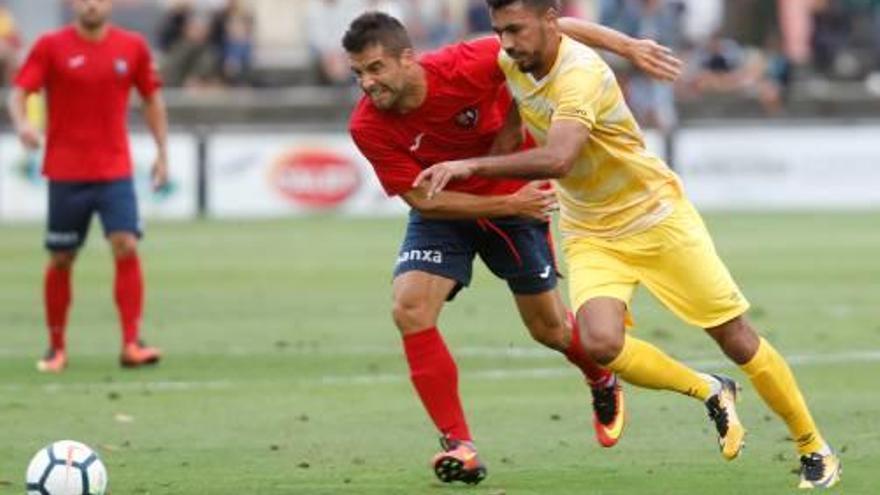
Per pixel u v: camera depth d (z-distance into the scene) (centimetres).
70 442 2645
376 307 5394
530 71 2678
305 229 8000
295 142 8700
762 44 11150
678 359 4253
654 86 9362
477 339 4684
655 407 3597
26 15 11075
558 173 2609
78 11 4181
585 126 2634
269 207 8694
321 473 2959
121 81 4209
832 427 3353
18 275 6359
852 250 6906
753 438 3238
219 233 7825
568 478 2889
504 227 2922
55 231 4203
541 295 2981
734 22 11194
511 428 3403
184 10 10156
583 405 3659
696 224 2762
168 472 2978
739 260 6594
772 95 9856
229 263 6675
